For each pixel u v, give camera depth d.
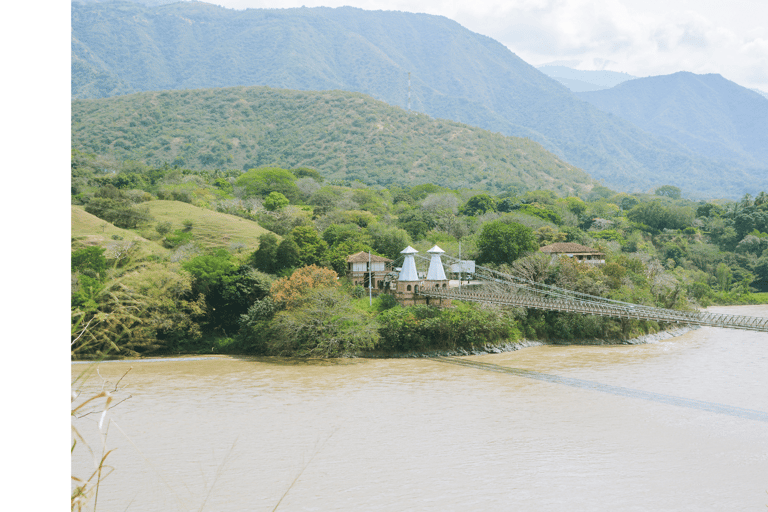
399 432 36.28
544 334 72.69
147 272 59.62
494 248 88.06
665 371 54.88
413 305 69.56
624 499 26.95
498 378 51.94
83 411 35.38
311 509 25.62
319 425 37.59
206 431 35.91
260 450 32.72
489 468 30.42
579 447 33.69
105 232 88.81
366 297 75.06
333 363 59.72
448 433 36.12
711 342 73.44
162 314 60.53
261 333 63.31
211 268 68.62
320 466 30.52
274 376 52.94
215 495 26.59
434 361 60.81
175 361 59.59
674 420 38.72
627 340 72.31
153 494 26.33
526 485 28.36
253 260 79.44
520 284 76.38
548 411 40.94
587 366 57.62
